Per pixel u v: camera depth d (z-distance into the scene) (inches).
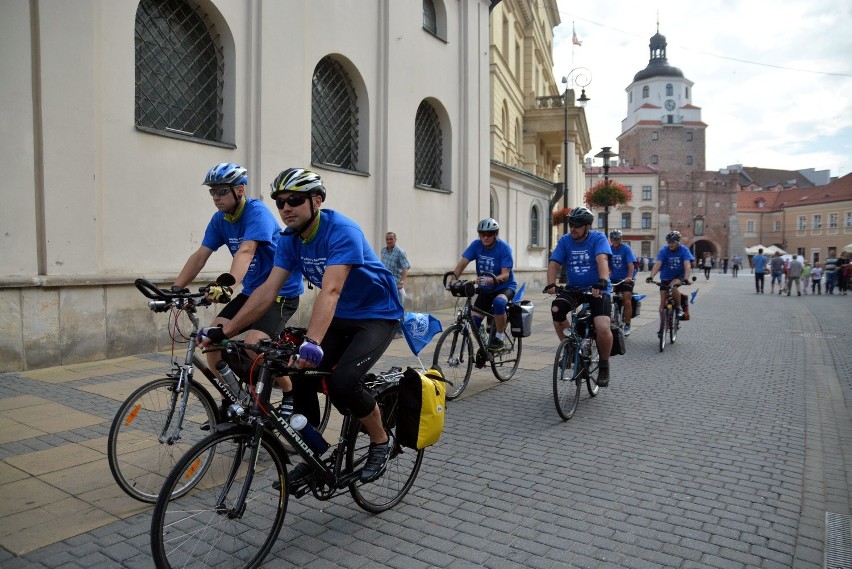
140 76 307.1
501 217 771.4
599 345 229.1
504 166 736.3
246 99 354.6
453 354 240.4
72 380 246.2
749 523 134.0
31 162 260.4
